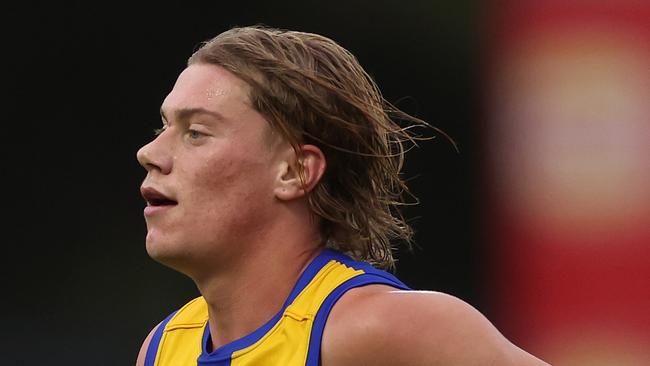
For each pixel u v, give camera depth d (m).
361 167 7.73
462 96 19.34
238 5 20.20
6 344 20.53
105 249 20.78
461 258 19.47
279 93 7.30
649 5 16.47
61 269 20.81
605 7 16.80
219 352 7.40
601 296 16.83
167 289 20.67
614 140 16.78
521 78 17.73
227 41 7.50
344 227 7.68
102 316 20.66
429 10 19.31
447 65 19.39
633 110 16.64
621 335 16.73
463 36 19.12
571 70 17.06
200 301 8.25
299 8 19.97
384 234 8.17
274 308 7.35
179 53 20.61
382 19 19.58
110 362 20.59
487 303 18.66
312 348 6.98
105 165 20.83
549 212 17.33
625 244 16.69
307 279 7.32
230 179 7.17
